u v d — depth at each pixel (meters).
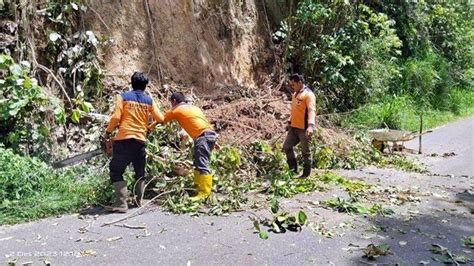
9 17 7.65
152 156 6.44
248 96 10.75
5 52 7.40
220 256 4.49
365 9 13.51
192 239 4.91
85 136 7.77
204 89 10.44
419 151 10.73
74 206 5.83
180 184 6.26
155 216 5.62
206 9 11.06
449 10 19.09
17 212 5.48
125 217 5.56
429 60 17.27
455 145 11.61
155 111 6.05
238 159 6.85
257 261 4.39
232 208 5.89
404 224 5.51
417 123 13.89
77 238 4.89
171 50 10.14
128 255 4.48
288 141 7.74
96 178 6.75
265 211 5.86
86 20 8.74
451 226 5.50
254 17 12.31
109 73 8.94
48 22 8.12
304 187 6.91
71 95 8.11
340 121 12.21
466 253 4.67
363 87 13.34
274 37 12.68
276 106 10.45
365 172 8.49
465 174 8.74
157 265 4.27
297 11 12.34
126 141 5.75
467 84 19.80
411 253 4.63
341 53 12.90
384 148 10.66
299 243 4.84
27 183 5.96
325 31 12.93
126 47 9.39
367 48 13.32
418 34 17.64
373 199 6.54
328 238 5.00
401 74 15.49
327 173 7.95
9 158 6.14
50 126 7.52
